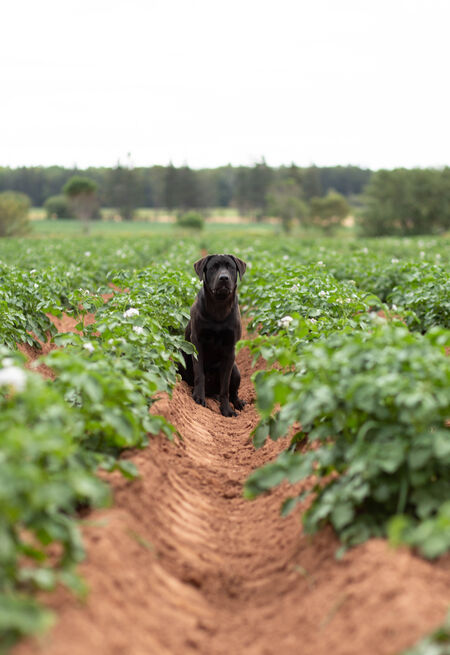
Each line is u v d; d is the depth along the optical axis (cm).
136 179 12850
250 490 370
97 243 3269
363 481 337
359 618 276
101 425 397
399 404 335
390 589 278
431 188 7519
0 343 699
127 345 534
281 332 547
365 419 362
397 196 7756
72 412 384
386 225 7788
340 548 338
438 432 331
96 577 293
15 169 14775
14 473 246
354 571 308
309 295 842
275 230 10100
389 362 358
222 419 743
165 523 404
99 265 1819
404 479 328
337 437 388
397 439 334
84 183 10950
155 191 14325
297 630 298
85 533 326
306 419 352
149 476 431
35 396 309
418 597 267
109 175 12875
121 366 450
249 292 1149
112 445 436
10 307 836
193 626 312
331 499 342
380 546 313
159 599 318
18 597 246
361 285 1352
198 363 771
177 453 535
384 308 586
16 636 230
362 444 338
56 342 497
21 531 313
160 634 291
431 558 297
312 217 9969
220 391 813
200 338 758
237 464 582
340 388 357
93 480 286
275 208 10481
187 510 444
